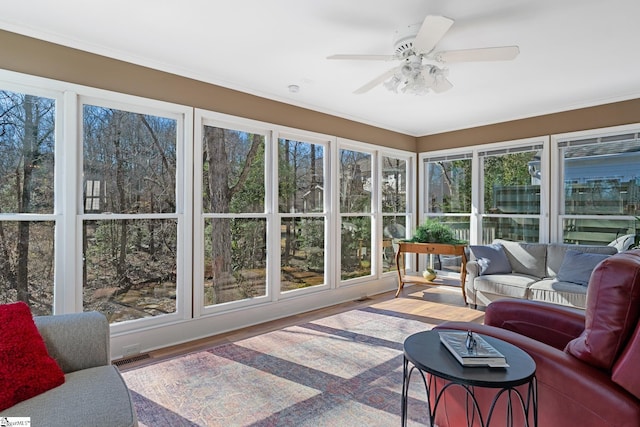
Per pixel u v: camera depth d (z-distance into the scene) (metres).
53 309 2.59
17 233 2.47
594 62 3.03
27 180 2.52
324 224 4.48
